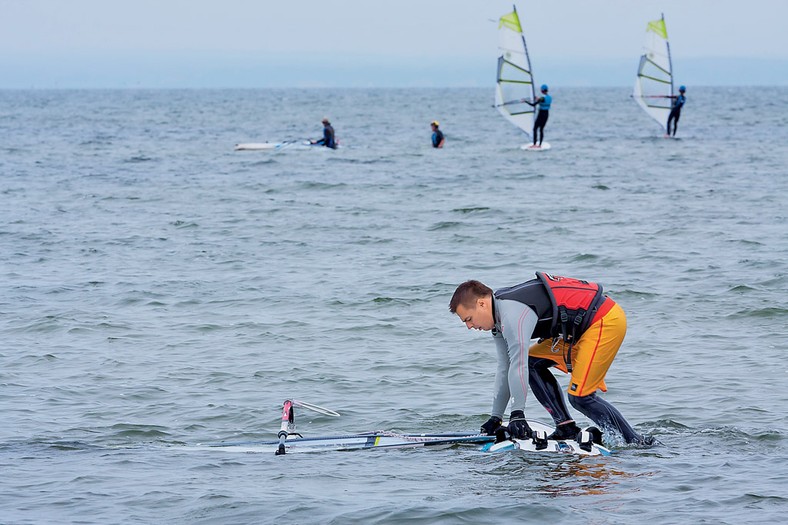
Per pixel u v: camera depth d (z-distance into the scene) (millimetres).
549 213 53781
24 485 15984
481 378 23406
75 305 31875
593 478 16156
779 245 42156
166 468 17031
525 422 17625
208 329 28688
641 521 14086
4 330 28547
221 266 39250
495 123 175000
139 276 37000
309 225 50375
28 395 22000
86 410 20953
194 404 21469
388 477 16438
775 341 26328
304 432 19688
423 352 25938
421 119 195000
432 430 19625
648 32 114062
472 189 66688
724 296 32000
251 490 15727
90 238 46375
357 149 105125
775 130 137375
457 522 14102
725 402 20906
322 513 14508
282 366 24609
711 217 51438
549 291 17297
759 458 17172
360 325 29031
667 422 19594
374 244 44438
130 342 27156
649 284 34344
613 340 17547
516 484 15898
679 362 24391
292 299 32594
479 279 36031
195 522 14305
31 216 54000
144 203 59938
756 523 13914
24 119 192750
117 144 116000
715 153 95688
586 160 88875
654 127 149500
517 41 96938
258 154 98438
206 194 64500
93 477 16438
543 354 18312
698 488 15539
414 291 33750
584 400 17953
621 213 53469
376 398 21938
